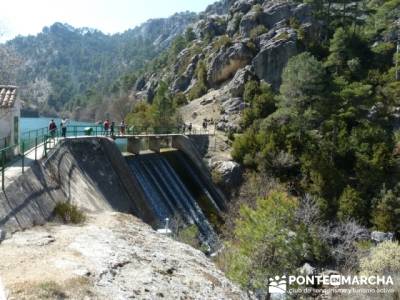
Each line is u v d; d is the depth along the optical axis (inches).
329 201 1657.2
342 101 2128.4
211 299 529.0
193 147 1872.5
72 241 620.4
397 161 1830.7
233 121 2488.9
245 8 3629.4
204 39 4188.0
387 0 3538.4
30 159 947.3
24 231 643.5
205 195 1727.4
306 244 919.7
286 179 1788.9
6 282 437.4
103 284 476.7
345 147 1930.4
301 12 3211.1
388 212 1562.5
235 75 2955.2
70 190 991.0
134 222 847.1
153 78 4827.8
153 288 501.0
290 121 2086.6
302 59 2146.9
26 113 6584.6
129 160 1514.5
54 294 422.9
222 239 1337.4
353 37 2906.0
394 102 2362.2
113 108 4562.0
